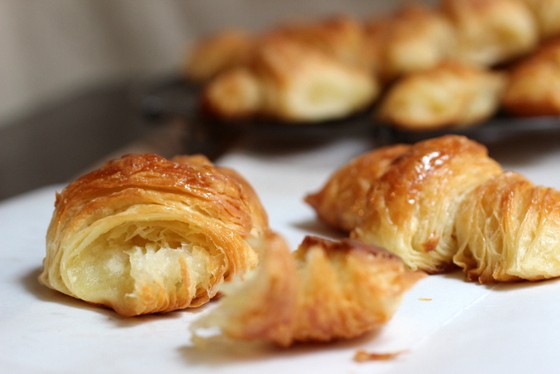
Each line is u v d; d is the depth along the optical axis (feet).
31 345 1.18
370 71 2.30
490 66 2.33
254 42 2.43
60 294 1.30
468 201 1.34
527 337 1.16
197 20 3.61
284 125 2.05
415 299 1.26
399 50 2.24
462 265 1.32
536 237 1.29
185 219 1.24
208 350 1.15
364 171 1.47
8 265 1.38
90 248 1.26
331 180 1.52
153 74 3.43
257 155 2.00
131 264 1.24
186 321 1.23
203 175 1.28
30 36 3.46
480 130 1.90
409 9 2.41
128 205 1.25
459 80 2.01
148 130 2.53
